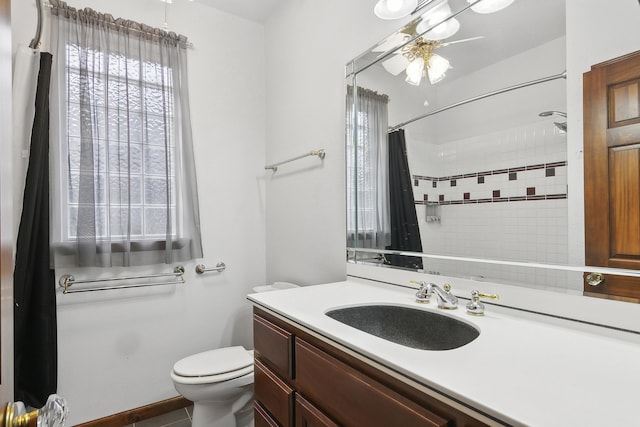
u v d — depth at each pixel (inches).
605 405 21.5
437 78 51.8
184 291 83.3
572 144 37.0
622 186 33.2
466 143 48.0
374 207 61.9
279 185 90.0
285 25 87.0
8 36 21.7
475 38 46.9
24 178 60.7
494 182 44.6
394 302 48.9
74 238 68.7
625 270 32.8
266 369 48.4
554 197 38.5
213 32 88.8
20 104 60.8
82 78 69.6
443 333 42.6
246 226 93.1
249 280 93.3
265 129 96.7
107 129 71.8
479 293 42.4
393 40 58.1
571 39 37.2
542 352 30.1
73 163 69.1
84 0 72.1
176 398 80.9
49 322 64.0
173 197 80.0
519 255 41.6
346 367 33.5
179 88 81.7
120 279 74.9
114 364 74.4
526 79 41.3
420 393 26.5
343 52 68.3
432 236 52.4
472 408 22.3
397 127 57.9
